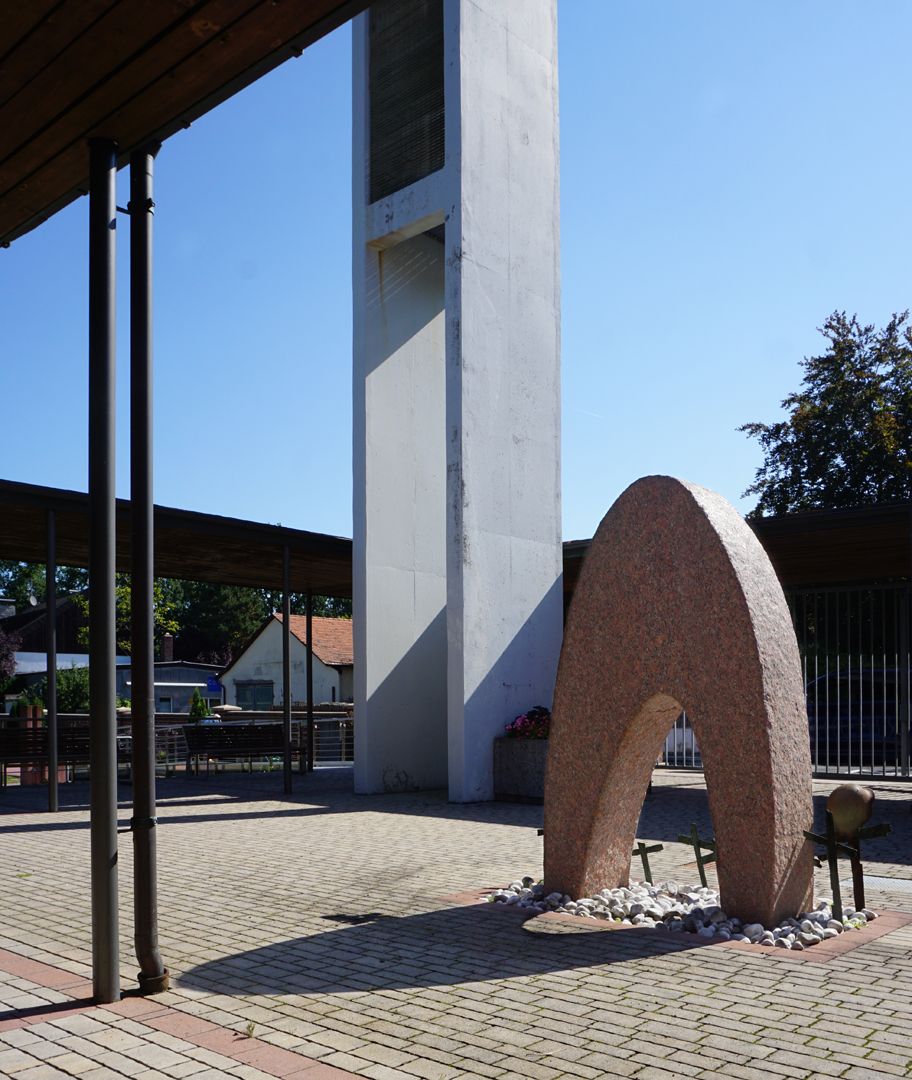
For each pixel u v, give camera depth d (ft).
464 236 47.14
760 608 20.17
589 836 22.41
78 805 45.57
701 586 20.61
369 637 48.93
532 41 52.44
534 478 50.08
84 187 17.99
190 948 19.08
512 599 48.14
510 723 47.19
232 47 13.73
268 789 52.29
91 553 16.43
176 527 46.11
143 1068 12.84
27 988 16.57
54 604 43.45
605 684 22.18
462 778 44.60
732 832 19.93
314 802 45.39
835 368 112.27
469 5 48.60
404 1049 13.42
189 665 157.89
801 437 110.83
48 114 15.49
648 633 21.45
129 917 21.93
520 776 45.09
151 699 16.70
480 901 23.04
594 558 22.68
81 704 99.35
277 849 31.63
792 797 19.89
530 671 48.70
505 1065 12.77
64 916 22.41
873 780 52.60
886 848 31.68
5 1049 13.58
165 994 16.15
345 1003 15.49
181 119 15.84
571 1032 13.99
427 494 52.49
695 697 20.53
